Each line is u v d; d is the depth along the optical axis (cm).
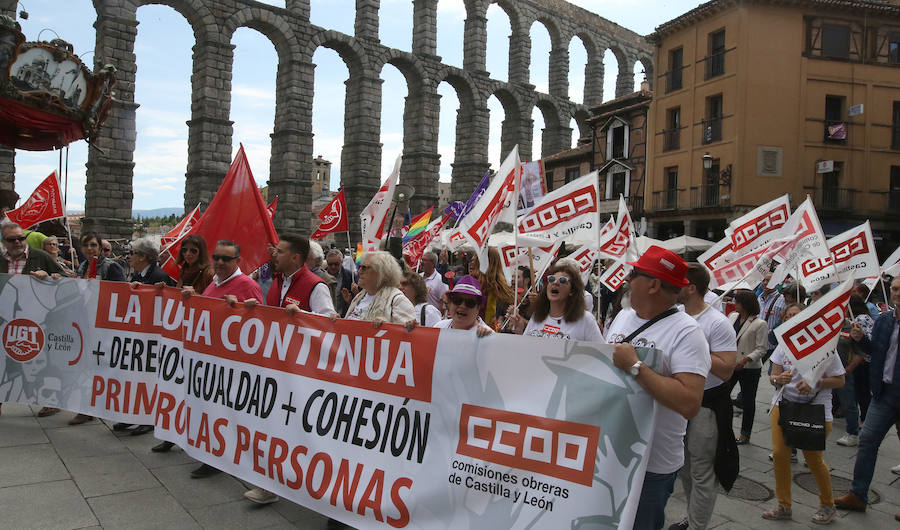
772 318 1112
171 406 593
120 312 648
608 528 339
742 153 2905
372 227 855
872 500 621
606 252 1032
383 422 443
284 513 497
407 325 441
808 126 2961
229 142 3691
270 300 618
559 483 359
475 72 4838
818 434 538
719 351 480
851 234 853
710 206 3017
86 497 502
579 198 741
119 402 640
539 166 1038
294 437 488
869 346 606
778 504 570
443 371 419
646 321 380
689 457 482
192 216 1147
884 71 3039
